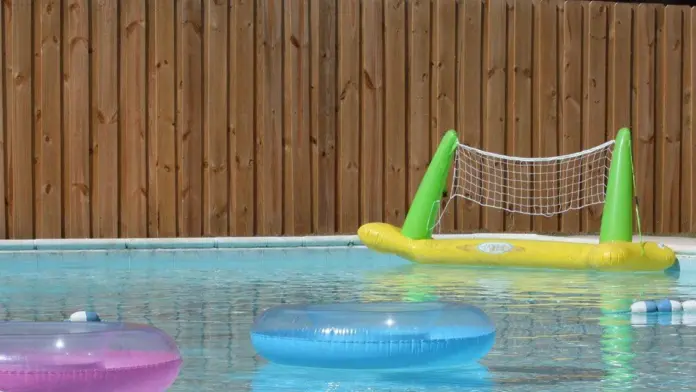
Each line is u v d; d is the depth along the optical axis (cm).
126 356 384
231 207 1135
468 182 1201
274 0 1141
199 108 1124
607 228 965
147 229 1114
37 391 369
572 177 1226
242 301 738
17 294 779
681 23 1255
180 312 678
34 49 1089
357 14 1164
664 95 1251
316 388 443
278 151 1145
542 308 696
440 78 1188
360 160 1170
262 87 1141
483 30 1202
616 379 462
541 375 470
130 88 1108
